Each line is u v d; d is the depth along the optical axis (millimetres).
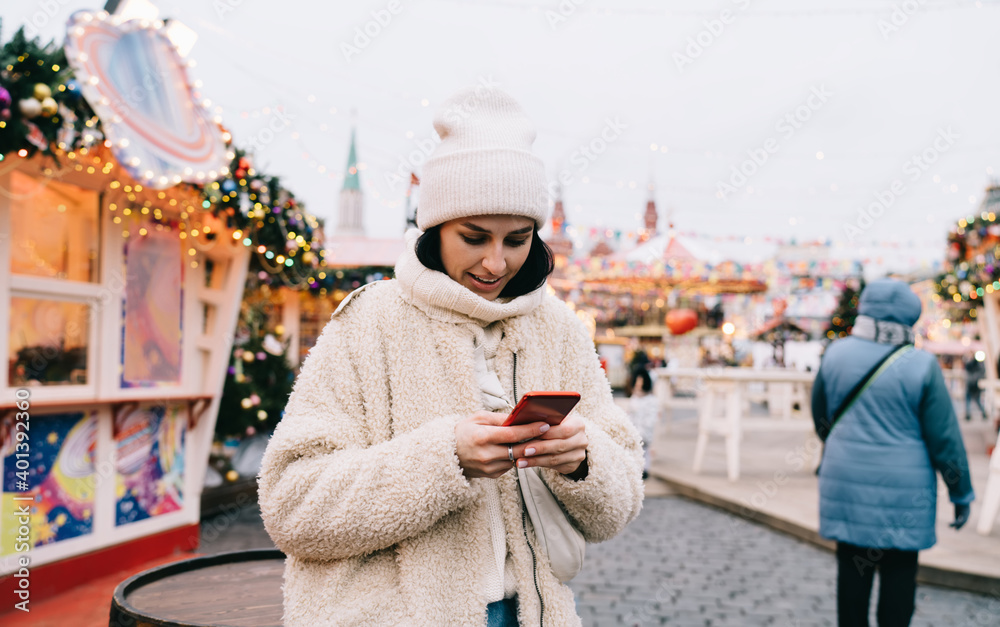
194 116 3520
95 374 3814
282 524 964
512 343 1121
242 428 5926
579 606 3697
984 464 7855
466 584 1016
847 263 13266
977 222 7742
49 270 3586
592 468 1008
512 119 1091
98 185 3746
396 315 1084
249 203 4172
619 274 13695
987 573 3895
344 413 1051
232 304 4594
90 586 3654
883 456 2658
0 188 3188
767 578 4227
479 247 1062
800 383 7988
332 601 989
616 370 20125
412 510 925
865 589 2740
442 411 1043
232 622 1278
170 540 4301
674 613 3594
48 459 3529
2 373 3227
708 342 21891
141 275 4102
